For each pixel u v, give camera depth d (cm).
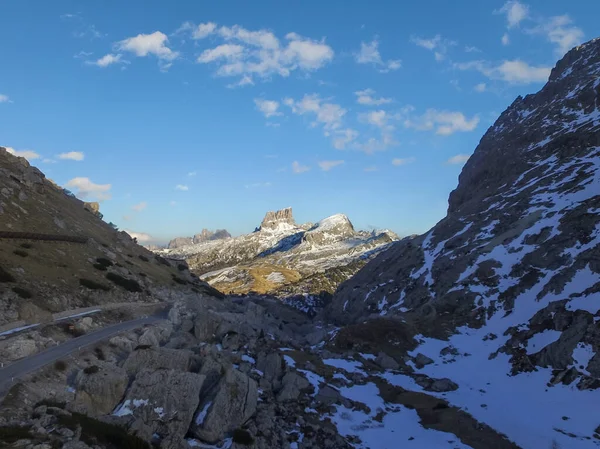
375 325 7112
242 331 6072
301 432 3944
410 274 9531
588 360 4797
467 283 7769
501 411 4466
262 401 4278
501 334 6153
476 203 11169
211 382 3953
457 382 5334
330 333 7606
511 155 12444
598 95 11781
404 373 5738
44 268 5816
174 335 5475
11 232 6050
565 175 9519
